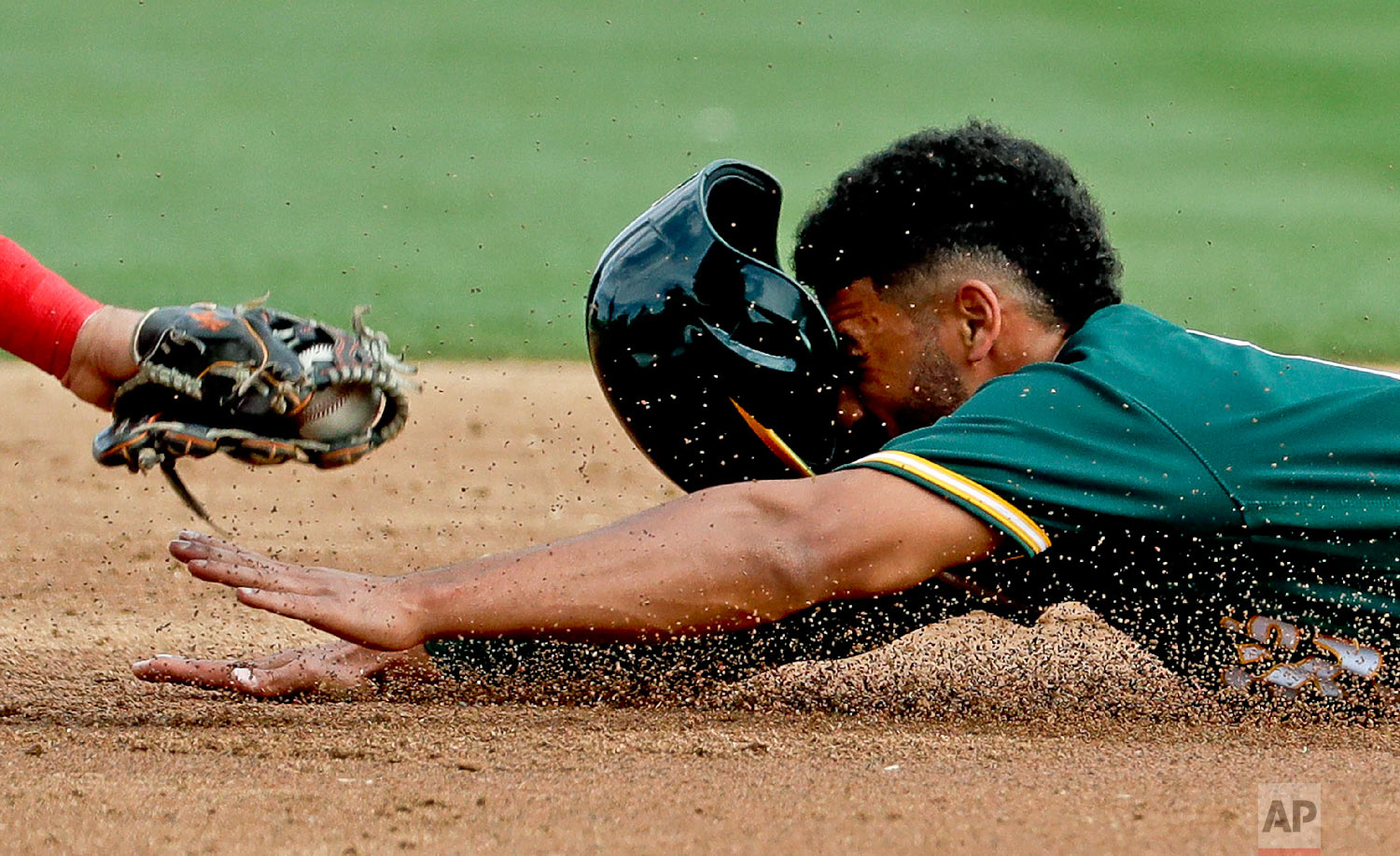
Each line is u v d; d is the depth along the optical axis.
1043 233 8.91
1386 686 9.42
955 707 10.48
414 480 18.58
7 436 20.44
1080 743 9.55
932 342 9.01
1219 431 8.41
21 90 54.97
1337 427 8.53
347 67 61.78
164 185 40.97
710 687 10.77
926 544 8.27
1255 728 9.83
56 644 12.09
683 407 9.40
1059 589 9.27
